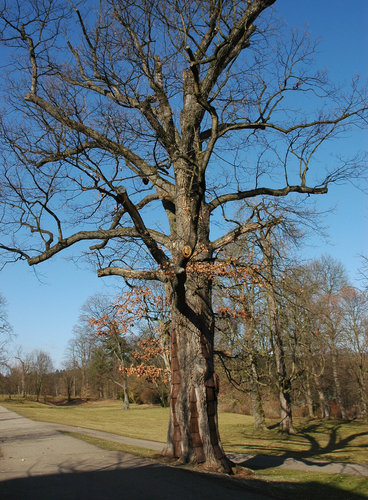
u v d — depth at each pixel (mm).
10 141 9188
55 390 102312
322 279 32969
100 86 11180
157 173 9727
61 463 9766
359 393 39438
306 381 33469
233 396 40781
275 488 8648
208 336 10281
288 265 11258
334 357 39688
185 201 10539
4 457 10742
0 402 65688
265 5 9508
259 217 10602
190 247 8281
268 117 10047
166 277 10039
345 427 30828
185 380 9930
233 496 7410
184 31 9539
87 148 10047
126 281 11195
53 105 9539
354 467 12484
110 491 7219
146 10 9438
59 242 10227
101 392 82812
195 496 7180
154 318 11688
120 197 8922
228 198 11211
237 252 11609
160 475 8430
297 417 42469
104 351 51781
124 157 9852
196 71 8828
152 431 25906
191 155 10492
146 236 9570
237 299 11578
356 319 38094
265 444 21156
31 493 7000
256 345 18578
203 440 9562
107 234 10609
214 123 9211
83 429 22234
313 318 18734
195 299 10250
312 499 8109
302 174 10945
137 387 62781
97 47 9797
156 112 11586
